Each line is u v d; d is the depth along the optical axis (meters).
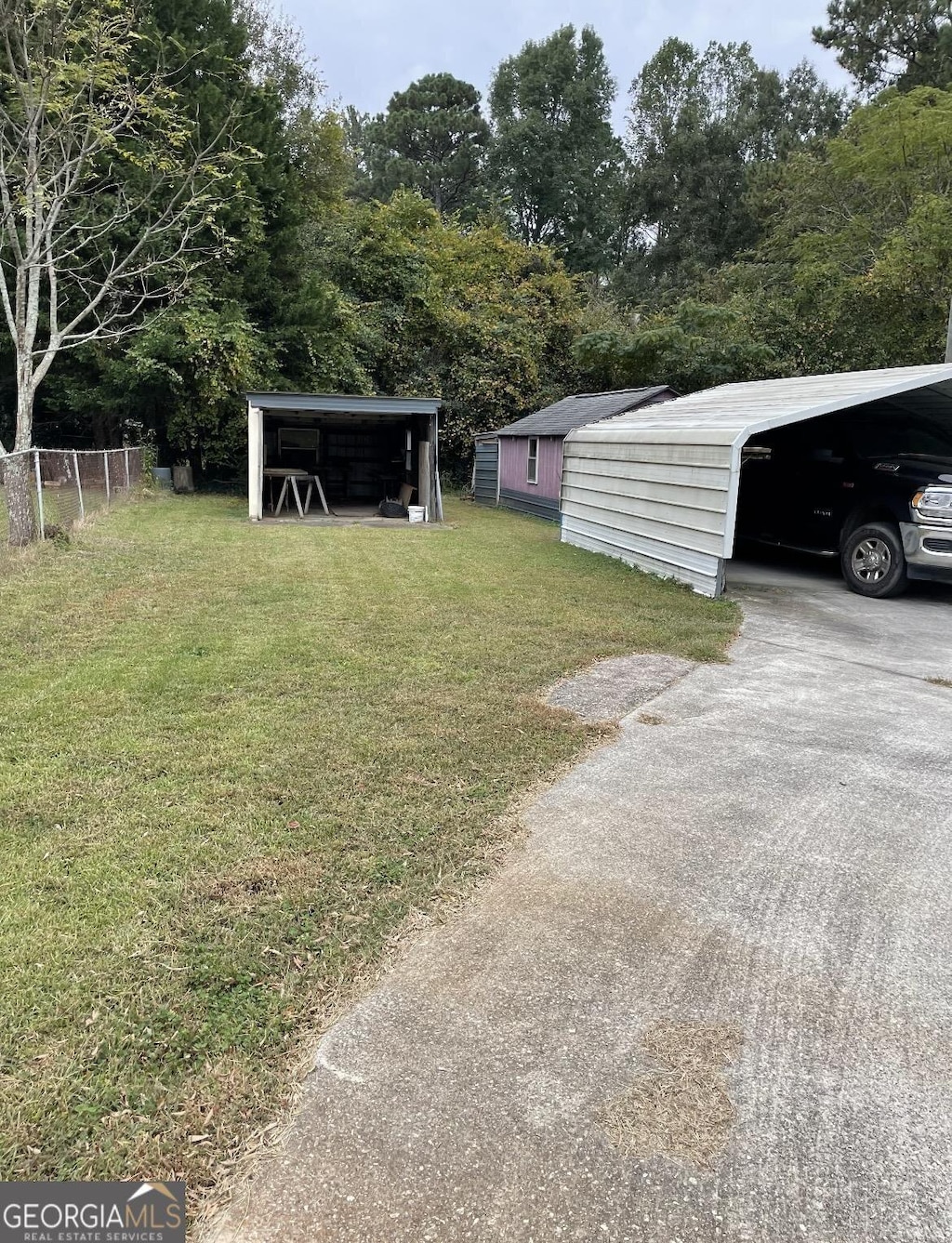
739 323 19.58
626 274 33.31
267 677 4.56
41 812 2.93
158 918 2.35
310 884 2.56
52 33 8.11
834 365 18.45
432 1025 2.02
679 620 6.45
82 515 10.09
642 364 19.72
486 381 20.20
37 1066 1.81
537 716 4.15
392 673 4.72
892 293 16.77
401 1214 1.54
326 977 2.16
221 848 2.74
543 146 38.09
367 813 3.04
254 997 2.08
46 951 2.18
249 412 12.15
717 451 7.28
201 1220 1.52
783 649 5.83
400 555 9.22
